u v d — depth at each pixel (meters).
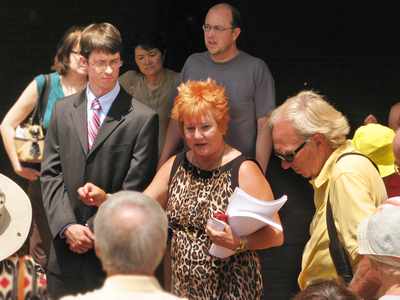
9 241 6.44
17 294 6.38
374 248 5.48
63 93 8.73
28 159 8.73
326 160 6.55
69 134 7.86
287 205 11.02
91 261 7.80
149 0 11.35
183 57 11.49
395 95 11.46
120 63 7.88
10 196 6.57
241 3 11.52
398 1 11.42
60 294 7.84
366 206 6.28
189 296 7.15
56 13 11.33
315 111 6.50
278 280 10.77
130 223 4.70
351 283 6.06
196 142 7.06
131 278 4.69
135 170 7.80
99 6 11.34
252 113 9.22
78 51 8.63
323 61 11.50
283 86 11.53
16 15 11.30
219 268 7.09
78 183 7.84
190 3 11.58
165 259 9.03
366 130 7.70
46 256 8.91
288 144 6.53
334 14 11.46
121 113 7.86
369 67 11.47
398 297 5.42
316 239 6.55
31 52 11.34
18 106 8.78
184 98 7.10
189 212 7.11
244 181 7.06
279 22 11.50
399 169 7.59
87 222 7.76
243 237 6.91
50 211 7.83
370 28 11.46
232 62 9.21
